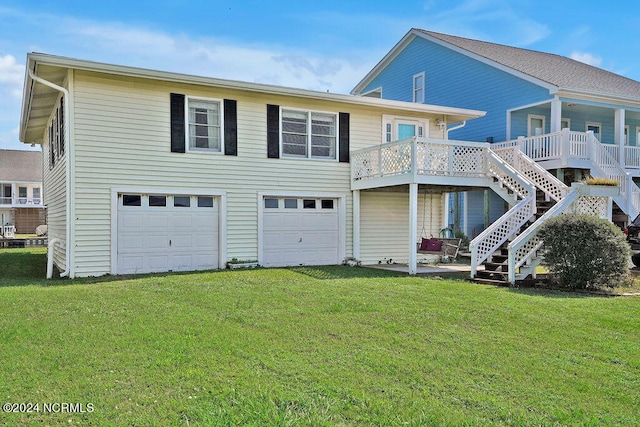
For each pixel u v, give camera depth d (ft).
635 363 15.88
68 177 35.63
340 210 46.98
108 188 36.91
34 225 140.46
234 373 14.39
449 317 21.97
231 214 41.75
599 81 62.64
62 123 41.14
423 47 72.79
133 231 38.19
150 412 11.85
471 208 65.10
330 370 14.83
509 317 22.15
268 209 43.88
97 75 36.42
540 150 52.85
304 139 45.29
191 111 40.27
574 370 15.24
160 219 39.29
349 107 47.16
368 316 22.03
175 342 17.33
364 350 16.88
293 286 30.45
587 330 20.02
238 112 42.04
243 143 42.27
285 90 42.09
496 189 42.73
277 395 12.88
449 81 68.03
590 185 37.19
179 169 39.55
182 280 32.76
